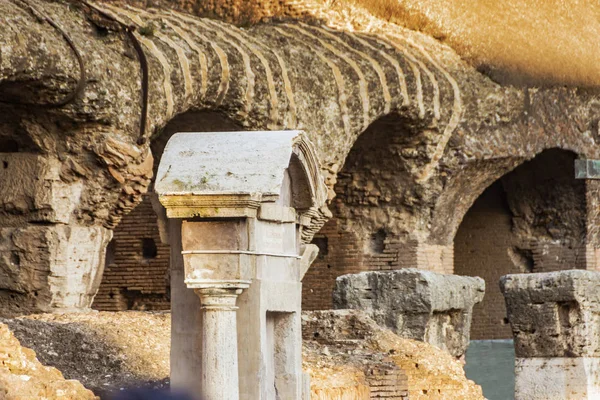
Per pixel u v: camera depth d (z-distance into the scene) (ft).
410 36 220.43
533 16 233.35
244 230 85.05
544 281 154.30
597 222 252.62
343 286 143.74
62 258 160.04
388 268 227.20
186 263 84.64
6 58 142.31
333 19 214.28
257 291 85.51
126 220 225.35
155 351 107.55
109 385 93.04
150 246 226.38
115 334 108.58
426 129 216.13
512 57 228.02
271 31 202.08
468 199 231.91
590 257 252.01
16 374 80.33
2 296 160.56
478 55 224.33
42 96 151.53
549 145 233.14
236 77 179.32
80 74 152.15
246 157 86.74
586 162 242.17
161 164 86.69
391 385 118.21
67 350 102.37
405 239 226.17
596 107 242.17
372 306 142.41
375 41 213.05
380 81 204.85
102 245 164.96
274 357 92.79
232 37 187.93
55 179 159.22
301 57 196.65
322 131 195.11
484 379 225.35
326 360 120.47
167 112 167.84
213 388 84.02
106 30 161.38
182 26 180.45
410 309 141.18
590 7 244.01
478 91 221.66
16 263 159.94
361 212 228.22
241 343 85.51
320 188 95.76
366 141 219.41
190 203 84.43
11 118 157.48
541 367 154.61
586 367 153.07
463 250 264.52
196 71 172.96
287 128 188.55
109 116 157.69
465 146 220.43
